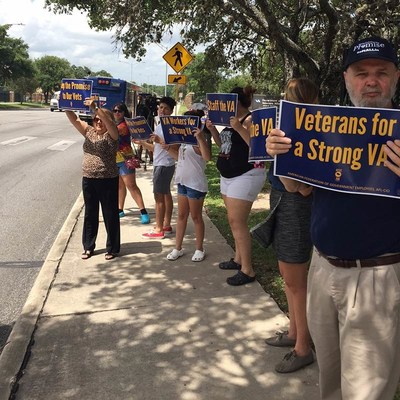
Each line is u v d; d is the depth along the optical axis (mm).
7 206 8250
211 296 4391
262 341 3586
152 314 4039
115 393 2992
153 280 4789
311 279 2340
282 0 9180
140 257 5480
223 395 2959
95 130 5262
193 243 6016
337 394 2471
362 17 7227
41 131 23359
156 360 3350
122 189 7367
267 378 3129
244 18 8703
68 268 5141
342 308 2188
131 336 3684
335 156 2133
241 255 4641
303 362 3195
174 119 4871
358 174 2094
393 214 2068
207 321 3910
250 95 4301
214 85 13531
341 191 2127
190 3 8641
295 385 3049
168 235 6383
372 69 2148
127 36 9055
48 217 7609
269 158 3047
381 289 2061
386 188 2049
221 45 11477
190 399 2924
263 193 9398
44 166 12750
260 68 12844
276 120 2961
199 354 3418
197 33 9938
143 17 8641
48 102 98438
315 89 2859
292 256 3135
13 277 5125
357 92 2201
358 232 2082
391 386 2146
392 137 2025
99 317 3994
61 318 3982
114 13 8602
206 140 4898
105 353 3445
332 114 2113
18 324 3863
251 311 4078
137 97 24656
